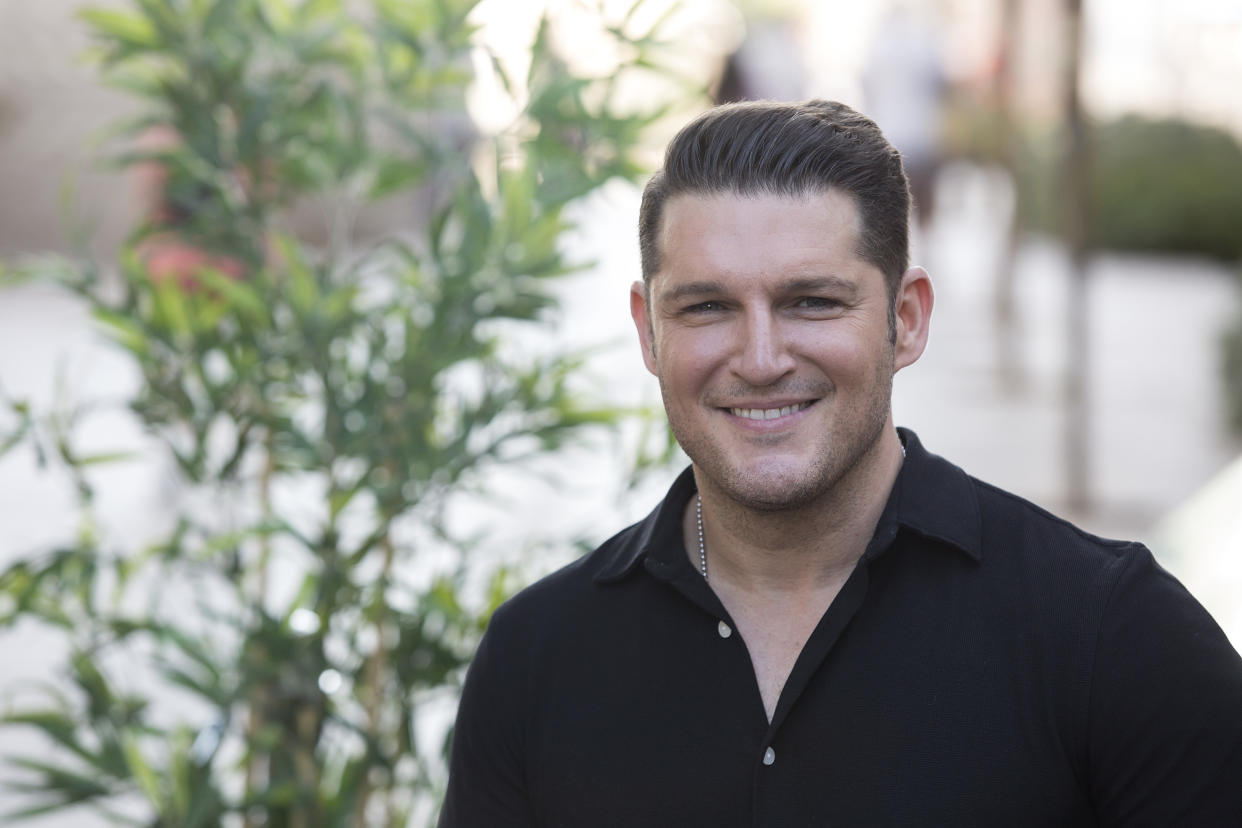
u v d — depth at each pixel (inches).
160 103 106.2
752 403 60.2
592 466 259.6
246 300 97.0
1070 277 251.6
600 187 99.6
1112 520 236.4
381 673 99.9
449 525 226.1
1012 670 58.4
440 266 97.5
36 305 466.0
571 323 392.5
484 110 103.3
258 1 102.1
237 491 103.6
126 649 106.7
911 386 351.3
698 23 101.6
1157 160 632.4
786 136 59.5
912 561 60.9
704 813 60.4
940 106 489.1
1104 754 57.4
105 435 290.2
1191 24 679.1
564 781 63.4
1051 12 260.5
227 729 100.2
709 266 59.4
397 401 96.7
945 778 57.7
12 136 532.7
